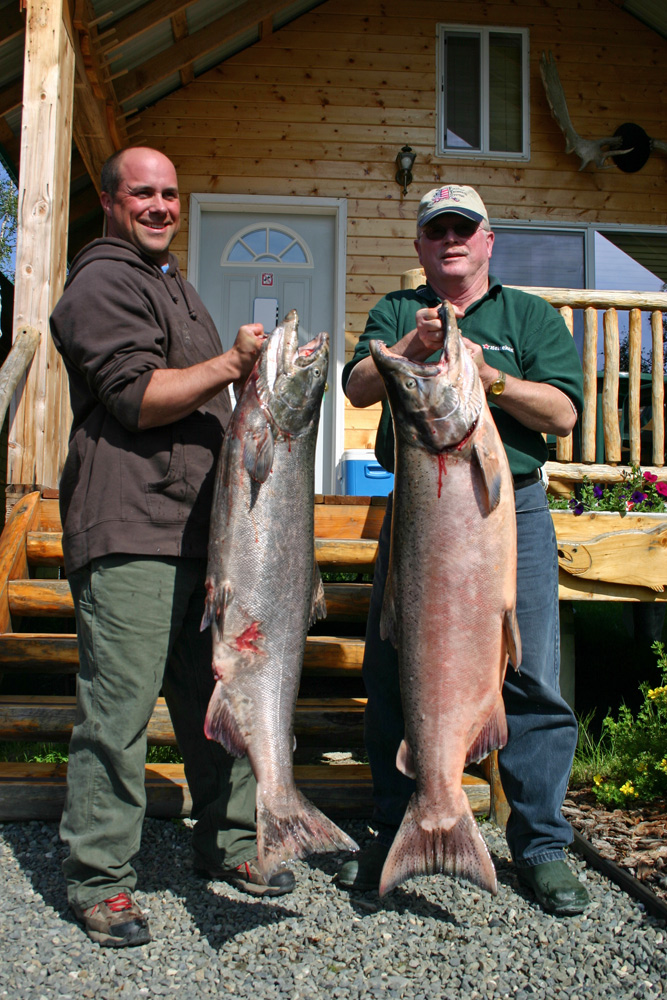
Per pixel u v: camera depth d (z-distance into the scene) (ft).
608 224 26.66
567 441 15.33
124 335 8.33
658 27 27.14
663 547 13.71
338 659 12.61
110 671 8.41
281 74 26.25
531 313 9.78
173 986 7.59
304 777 11.68
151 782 11.32
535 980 7.77
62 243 16.35
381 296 25.82
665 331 26.50
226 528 7.95
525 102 26.76
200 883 9.62
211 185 25.81
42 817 10.94
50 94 15.66
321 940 8.39
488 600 7.90
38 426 14.99
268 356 7.97
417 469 7.96
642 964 8.02
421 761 8.01
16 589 13.00
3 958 7.95
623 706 14.06
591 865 10.22
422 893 9.48
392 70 26.55
